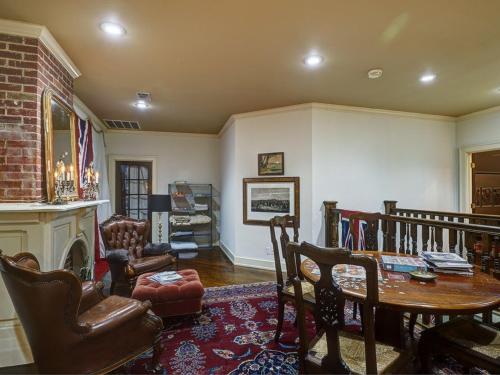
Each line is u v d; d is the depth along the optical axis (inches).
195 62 116.3
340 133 176.2
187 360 83.0
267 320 108.0
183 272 121.4
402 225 119.7
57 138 105.5
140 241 160.6
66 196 105.7
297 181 172.1
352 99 164.4
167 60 114.4
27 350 81.7
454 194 206.1
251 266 187.2
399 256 87.7
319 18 87.0
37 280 57.4
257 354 85.8
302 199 171.8
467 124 199.5
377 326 74.8
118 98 160.9
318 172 170.2
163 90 148.7
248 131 189.6
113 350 67.9
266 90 148.9
